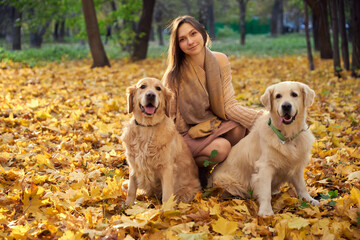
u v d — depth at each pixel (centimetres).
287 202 340
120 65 1550
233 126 396
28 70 1189
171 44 392
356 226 291
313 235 275
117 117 661
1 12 2234
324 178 402
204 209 322
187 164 365
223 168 384
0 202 316
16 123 587
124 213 326
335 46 1062
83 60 1709
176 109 404
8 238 257
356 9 1123
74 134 544
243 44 2980
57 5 1883
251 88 957
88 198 338
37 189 317
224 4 5059
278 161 335
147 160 332
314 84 987
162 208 304
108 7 3291
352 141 515
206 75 390
